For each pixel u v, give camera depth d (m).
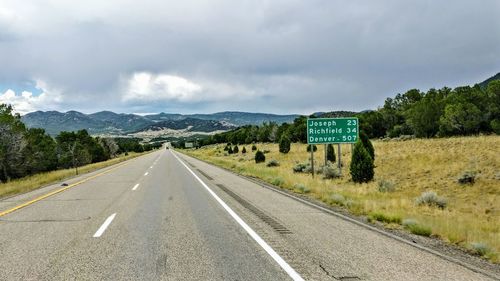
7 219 10.84
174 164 44.81
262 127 118.31
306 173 30.48
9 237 8.49
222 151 93.12
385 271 6.02
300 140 87.88
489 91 64.44
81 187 20.14
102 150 89.25
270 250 7.29
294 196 16.09
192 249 7.37
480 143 35.53
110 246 7.62
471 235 8.63
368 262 6.50
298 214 11.55
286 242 7.96
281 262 6.49
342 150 48.31
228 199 15.03
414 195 20.41
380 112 97.94
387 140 73.00
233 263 6.44
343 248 7.47
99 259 6.69
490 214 16.52
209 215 11.35
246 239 8.23
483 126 63.84
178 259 6.68
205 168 36.94
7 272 5.99
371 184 23.53
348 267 6.22
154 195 16.34
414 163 30.31
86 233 8.86
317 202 14.34
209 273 5.91
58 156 70.75
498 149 30.48
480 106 67.88
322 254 7.02
